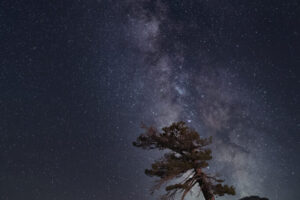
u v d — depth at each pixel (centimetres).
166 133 1415
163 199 1245
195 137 1358
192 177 1316
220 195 1288
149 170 1344
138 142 1472
